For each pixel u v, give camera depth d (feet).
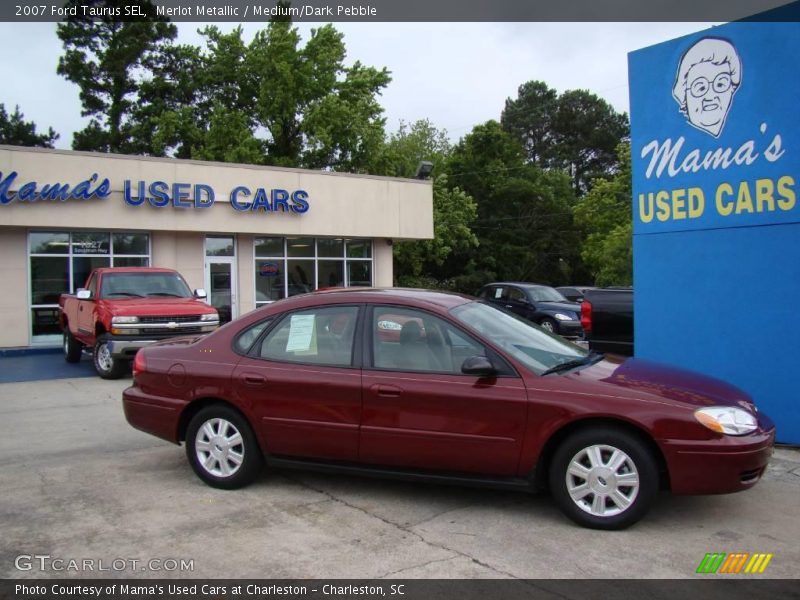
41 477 18.66
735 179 22.26
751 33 21.70
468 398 15.05
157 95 118.32
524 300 60.95
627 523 14.23
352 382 16.02
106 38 124.36
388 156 107.14
